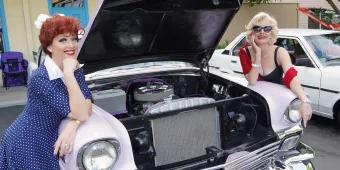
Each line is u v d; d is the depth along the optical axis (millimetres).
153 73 3588
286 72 3338
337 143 5195
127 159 2453
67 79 2355
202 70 3850
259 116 3246
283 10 14234
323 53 5844
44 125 2424
